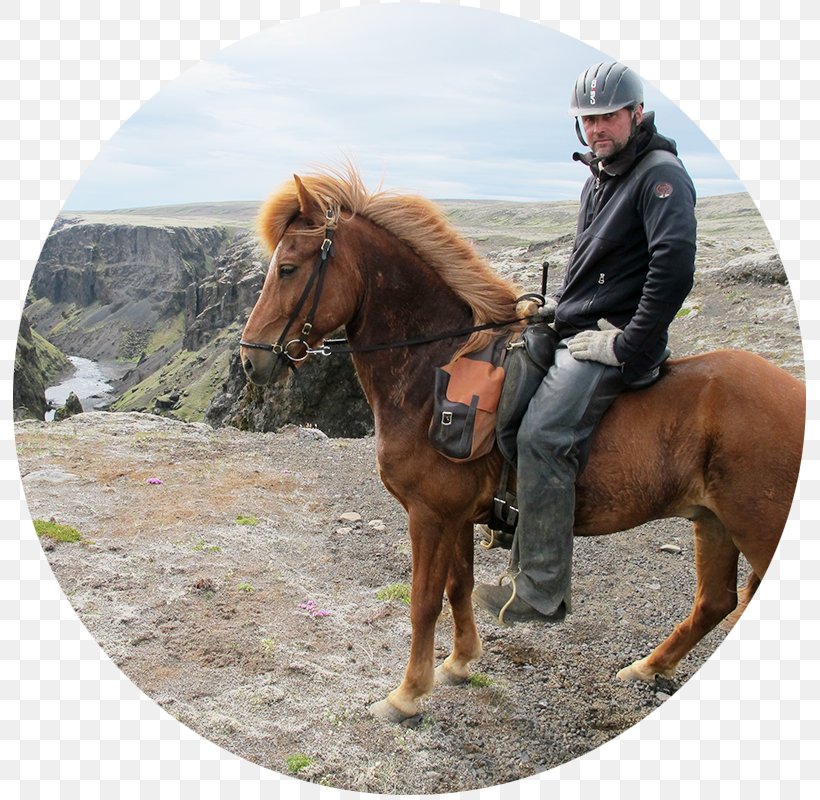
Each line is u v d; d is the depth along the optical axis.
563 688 3.68
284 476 6.61
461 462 3.06
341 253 3.06
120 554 4.96
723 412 2.84
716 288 10.46
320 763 3.18
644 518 3.02
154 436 7.61
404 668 3.83
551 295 3.35
